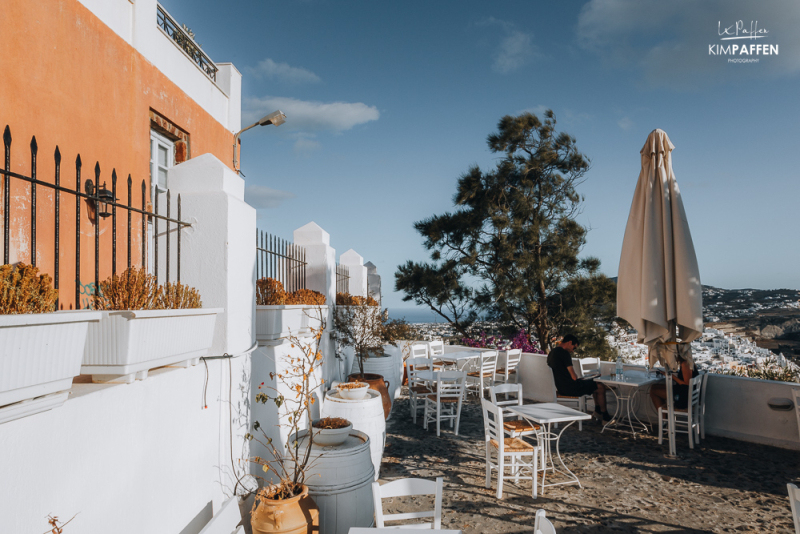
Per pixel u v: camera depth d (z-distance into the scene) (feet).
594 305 40.47
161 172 20.42
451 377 23.32
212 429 9.69
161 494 7.68
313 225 23.39
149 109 18.16
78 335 5.28
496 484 16.61
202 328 8.69
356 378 22.53
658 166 17.85
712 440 21.42
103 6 15.38
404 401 30.91
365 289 39.06
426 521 13.69
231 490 10.55
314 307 17.43
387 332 30.37
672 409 19.67
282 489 10.87
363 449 12.70
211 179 10.57
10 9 11.43
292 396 15.10
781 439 20.44
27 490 4.96
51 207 12.48
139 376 7.09
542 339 42.27
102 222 14.61
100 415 6.17
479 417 26.55
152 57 18.30
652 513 14.21
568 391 22.99
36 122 12.16
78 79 13.87
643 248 17.37
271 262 15.66
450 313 44.55
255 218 12.03
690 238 17.12
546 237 41.91
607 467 18.22
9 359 4.41
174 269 10.46
